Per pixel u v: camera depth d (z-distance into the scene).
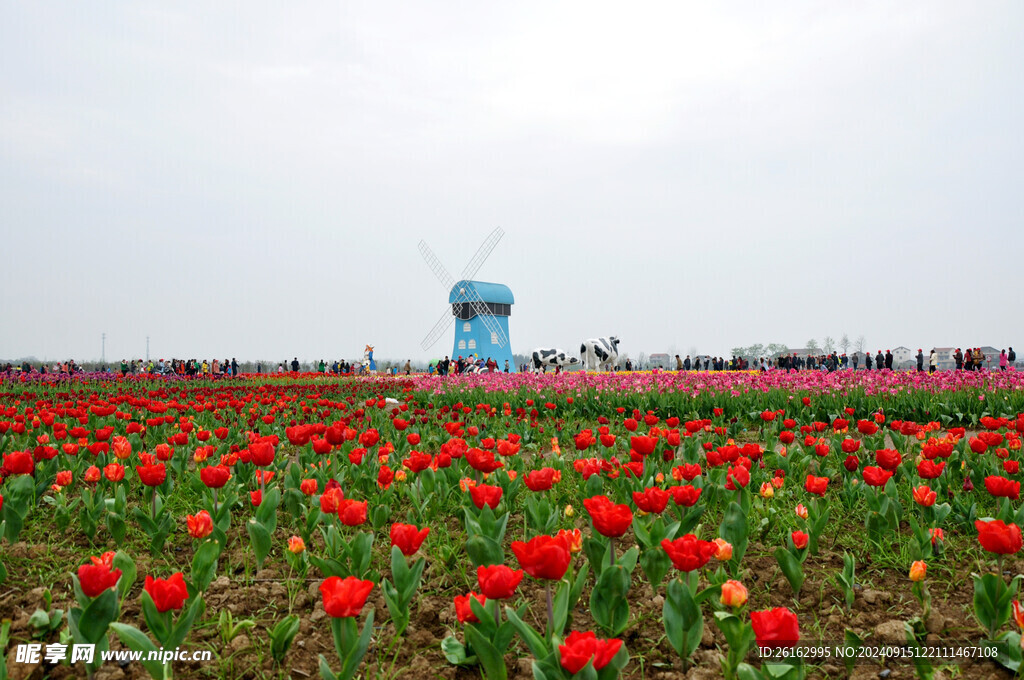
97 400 12.64
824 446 6.27
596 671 2.27
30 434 8.53
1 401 13.47
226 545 4.98
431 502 5.49
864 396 12.70
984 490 5.84
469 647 3.17
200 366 41.62
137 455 6.96
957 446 7.09
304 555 4.36
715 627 3.60
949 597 3.94
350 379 33.09
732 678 2.81
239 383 29.38
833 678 3.08
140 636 2.62
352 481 6.50
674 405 13.09
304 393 19.78
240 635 3.49
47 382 25.69
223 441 9.06
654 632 3.53
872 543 4.72
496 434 10.40
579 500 5.95
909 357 83.00
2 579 3.92
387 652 3.31
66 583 4.23
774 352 103.06
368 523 5.53
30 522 5.51
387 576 4.34
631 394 14.06
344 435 7.05
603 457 7.03
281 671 3.13
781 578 4.24
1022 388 12.69
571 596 3.30
